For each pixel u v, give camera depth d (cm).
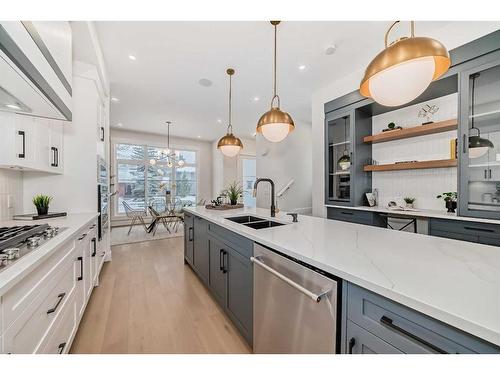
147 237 471
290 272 105
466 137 199
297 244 113
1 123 152
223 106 441
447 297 59
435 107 264
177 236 482
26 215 200
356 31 227
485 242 189
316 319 91
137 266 300
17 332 81
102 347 149
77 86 248
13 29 90
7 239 108
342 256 93
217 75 317
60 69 146
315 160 381
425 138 274
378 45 251
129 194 643
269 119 194
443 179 258
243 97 397
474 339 51
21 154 162
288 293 108
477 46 194
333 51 258
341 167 340
